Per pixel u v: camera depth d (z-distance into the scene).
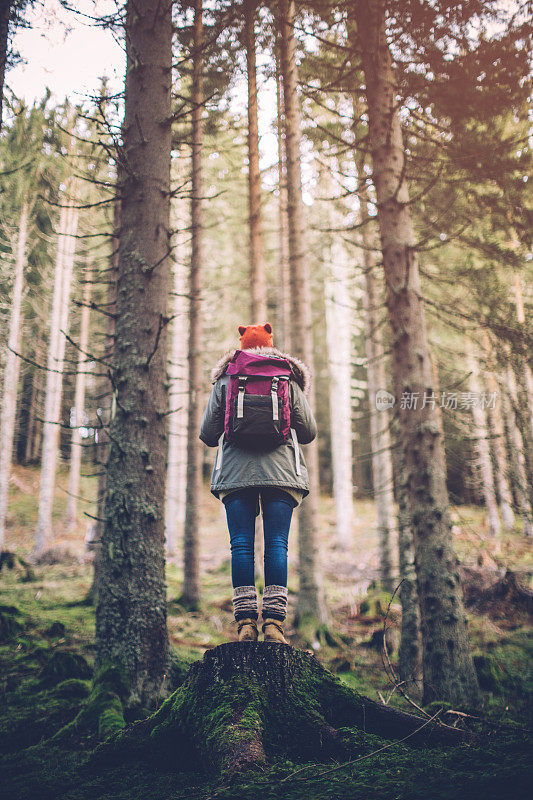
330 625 8.38
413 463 5.31
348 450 17.78
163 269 4.91
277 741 2.53
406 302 5.53
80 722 3.76
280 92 9.84
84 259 11.62
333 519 23.22
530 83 5.93
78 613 7.97
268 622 2.95
